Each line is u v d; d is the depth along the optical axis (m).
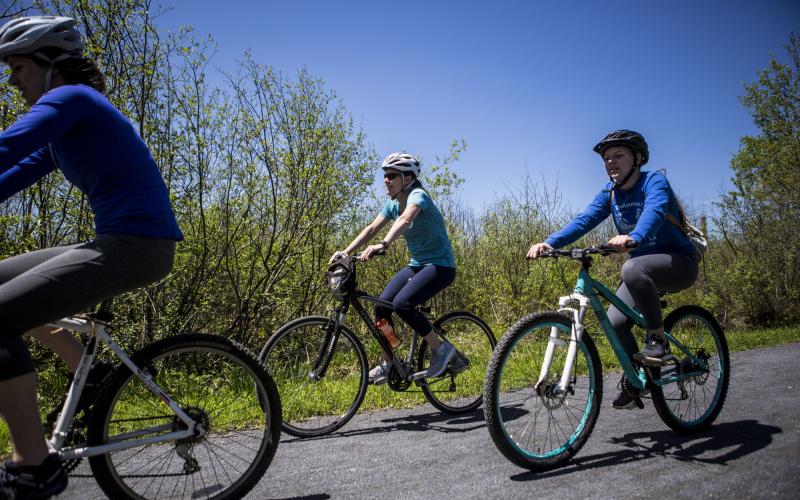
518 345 3.01
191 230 5.53
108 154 2.10
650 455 3.01
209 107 5.39
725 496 2.39
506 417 2.94
